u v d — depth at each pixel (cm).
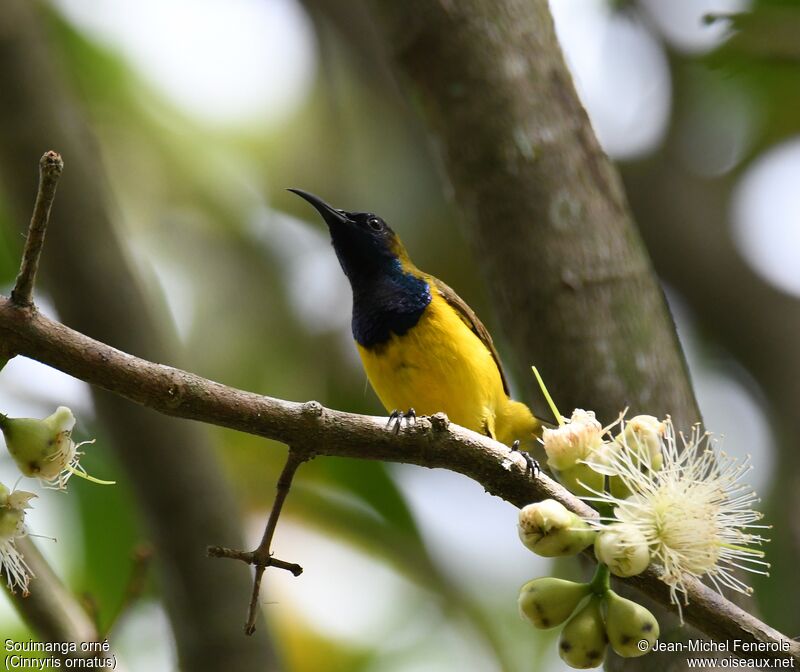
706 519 564
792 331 1451
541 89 810
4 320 514
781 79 1471
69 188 992
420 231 1498
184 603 912
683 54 1522
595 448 595
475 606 1341
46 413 1128
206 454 953
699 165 1543
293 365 1477
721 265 1469
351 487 1301
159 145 1519
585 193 795
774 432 1437
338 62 1537
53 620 698
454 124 810
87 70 1488
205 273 1502
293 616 1235
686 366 796
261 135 1564
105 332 993
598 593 567
